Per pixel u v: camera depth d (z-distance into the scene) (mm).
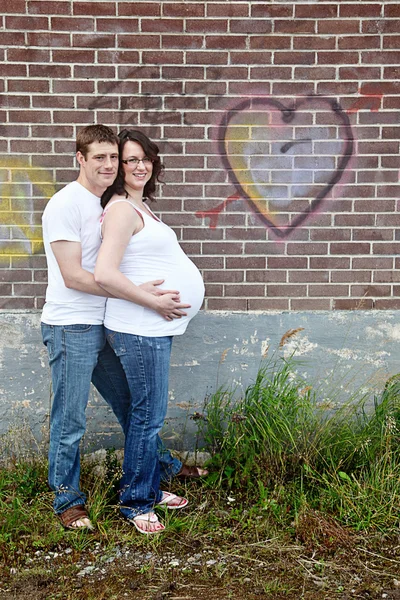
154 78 3990
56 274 3287
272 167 4066
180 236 4102
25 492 3779
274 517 3539
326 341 4156
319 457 3873
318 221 4105
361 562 3201
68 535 3355
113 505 3523
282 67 4004
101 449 4148
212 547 3326
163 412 3379
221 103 4016
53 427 3385
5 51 3941
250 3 3955
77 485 3475
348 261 4133
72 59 3961
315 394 4133
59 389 3309
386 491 3621
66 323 3248
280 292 4137
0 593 2971
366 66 4008
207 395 4164
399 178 4082
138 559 3238
